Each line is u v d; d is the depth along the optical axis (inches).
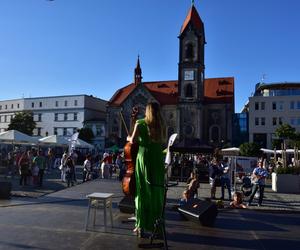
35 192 684.1
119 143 2493.8
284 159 922.1
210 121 2984.7
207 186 1017.5
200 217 355.3
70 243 273.3
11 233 299.6
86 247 263.1
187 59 2947.8
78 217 381.7
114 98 3304.6
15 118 3417.8
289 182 856.9
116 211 423.2
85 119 3654.0
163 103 3102.9
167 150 303.1
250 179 735.1
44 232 306.8
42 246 262.4
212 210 360.2
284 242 305.1
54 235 297.0
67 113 3727.9
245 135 3267.7
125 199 410.3
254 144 1882.4
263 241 305.0
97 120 3452.3
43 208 442.3
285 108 3147.1
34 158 850.8
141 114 3085.6
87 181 904.9
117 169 1393.9
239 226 370.3
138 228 294.8
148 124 284.8
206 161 1262.3
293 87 3171.8
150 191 285.9
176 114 2999.5
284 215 486.3
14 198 553.0
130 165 319.3
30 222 348.2
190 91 2938.0
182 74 2955.2
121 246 268.4
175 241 290.7
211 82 3181.6
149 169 285.1
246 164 1023.0
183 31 2947.8
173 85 3282.5
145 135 284.0
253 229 356.8
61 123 3742.6
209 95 3068.4
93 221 344.8
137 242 281.0
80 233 306.5
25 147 1898.4
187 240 295.7
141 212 287.7
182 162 1192.2
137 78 3422.7
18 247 258.1
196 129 2888.8
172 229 336.8
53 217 378.3
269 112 3174.2
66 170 880.9
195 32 2938.0
